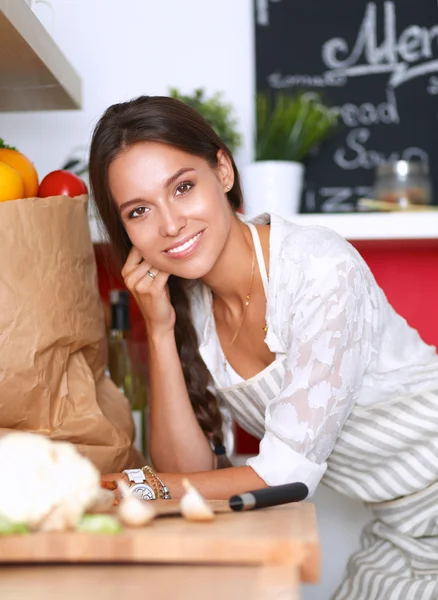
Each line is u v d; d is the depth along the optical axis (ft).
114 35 6.29
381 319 4.10
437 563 4.03
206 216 3.76
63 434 3.56
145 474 3.48
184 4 6.29
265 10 6.24
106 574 1.82
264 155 5.76
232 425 4.75
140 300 4.38
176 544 1.85
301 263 3.80
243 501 2.44
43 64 3.86
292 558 1.85
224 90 6.24
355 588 4.05
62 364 3.63
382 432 4.01
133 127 3.68
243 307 4.17
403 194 5.58
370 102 6.15
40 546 1.83
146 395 5.28
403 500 4.14
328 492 5.79
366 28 6.19
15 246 3.37
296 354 3.65
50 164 6.21
